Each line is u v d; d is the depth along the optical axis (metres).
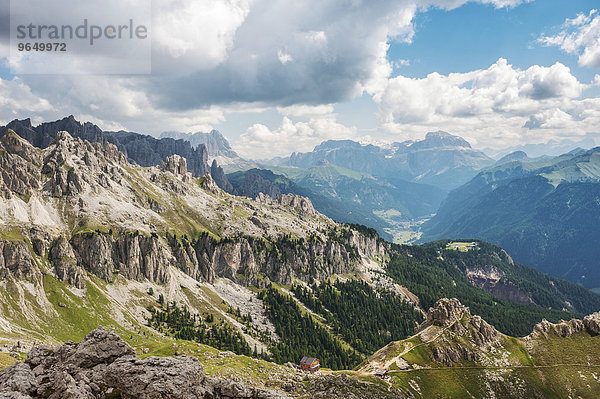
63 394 61.03
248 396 74.75
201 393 70.44
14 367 69.31
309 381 144.50
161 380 67.69
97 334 80.31
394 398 137.12
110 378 68.75
